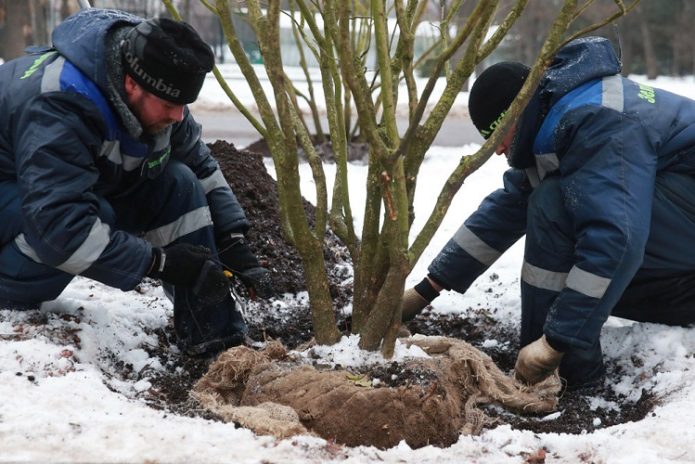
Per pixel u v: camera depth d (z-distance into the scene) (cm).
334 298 429
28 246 313
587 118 313
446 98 299
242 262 351
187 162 353
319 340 320
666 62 4072
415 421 273
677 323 358
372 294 319
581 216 313
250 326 392
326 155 871
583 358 338
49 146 289
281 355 309
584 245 312
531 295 339
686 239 338
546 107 327
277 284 435
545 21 3114
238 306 389
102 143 304
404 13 295
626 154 311
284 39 2523
